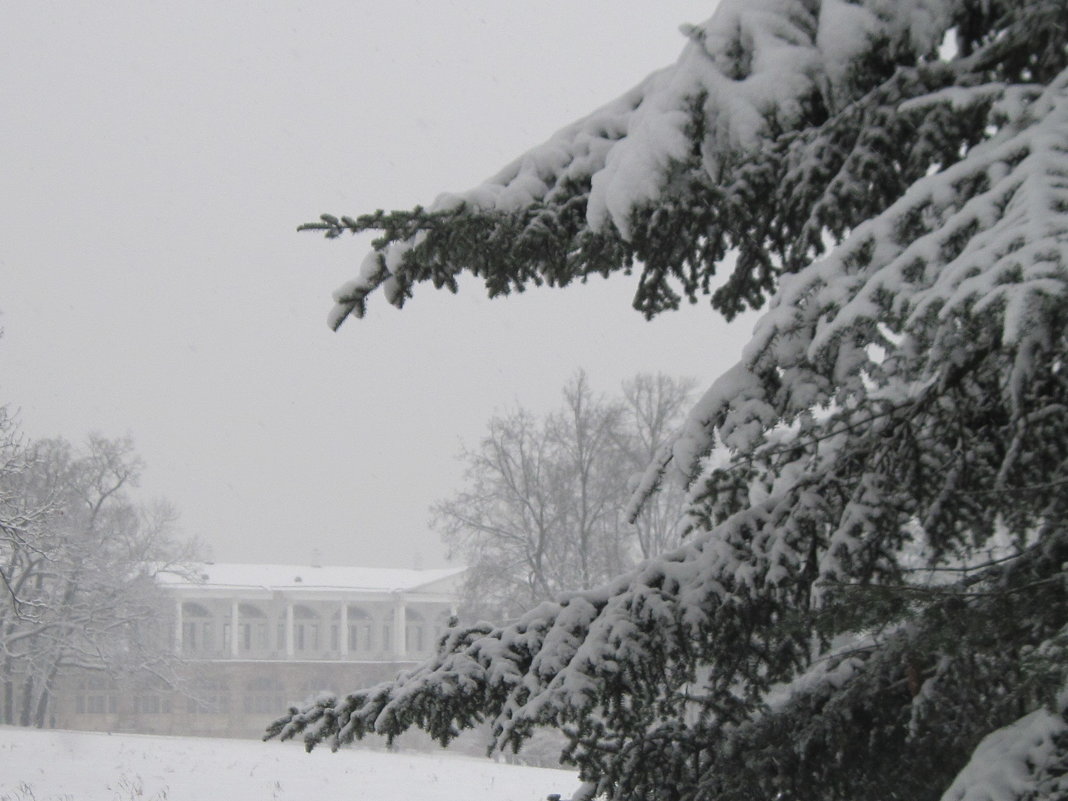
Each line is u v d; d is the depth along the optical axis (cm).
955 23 723
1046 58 677
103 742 6122
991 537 741
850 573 694
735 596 743
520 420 6406
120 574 9125
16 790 4128
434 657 816
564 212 790
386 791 4241
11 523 6109
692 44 721
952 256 542
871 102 707
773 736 736
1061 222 473
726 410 687
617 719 763
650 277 827
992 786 551
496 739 756
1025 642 587
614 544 6222
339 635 15512
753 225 785
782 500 761
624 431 6022
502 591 6406
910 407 718
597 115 808
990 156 565
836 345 616
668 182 714
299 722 793
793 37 701
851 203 711
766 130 694
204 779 4519
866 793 716
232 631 14650
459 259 790
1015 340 441
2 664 8425
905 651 633
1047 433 717
